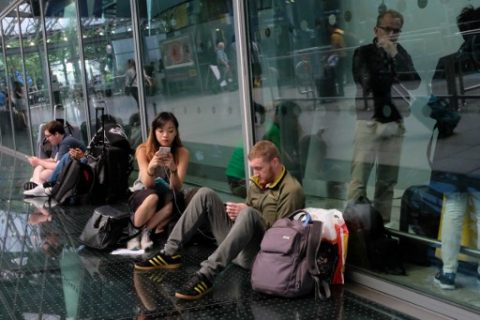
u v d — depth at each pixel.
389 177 3.76
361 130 3.89
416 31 3.44
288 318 3.37
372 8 3.68
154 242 5.12
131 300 3.84
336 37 3.98
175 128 5.00
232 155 5.18
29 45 11.12
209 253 4.76
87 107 8.41
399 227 3.71
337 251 3.78
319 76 4.16
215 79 5.29
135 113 7.00
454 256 3.40
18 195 8.07
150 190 4.97
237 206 4.20
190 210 4.38
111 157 6.81
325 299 3.61
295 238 3.61
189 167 6.00
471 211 3.33
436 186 3.47
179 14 5.72
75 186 6.97
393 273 3.72
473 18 3.11
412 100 3.53
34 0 10.30
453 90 3.28
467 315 3.17
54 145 7.96
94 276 4.40
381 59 3.69
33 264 4.82
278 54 4.48
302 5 4.19
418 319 3.27
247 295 3.77
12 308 3.85
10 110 13.70
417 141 3.55
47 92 10.36
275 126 4.62
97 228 5.03
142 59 6.65
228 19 4.94
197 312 3.55
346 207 4.08
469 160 3.26
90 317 3.60
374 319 3.29
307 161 4.39
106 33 7.45
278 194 3.98
